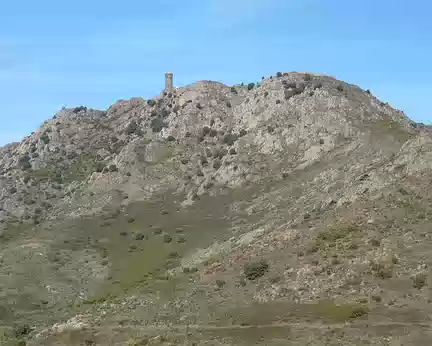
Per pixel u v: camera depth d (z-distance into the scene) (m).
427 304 73.75
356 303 77.12
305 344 69.12
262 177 160.25
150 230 149.00
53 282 125.81
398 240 88.50
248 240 113.38
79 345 84.62
